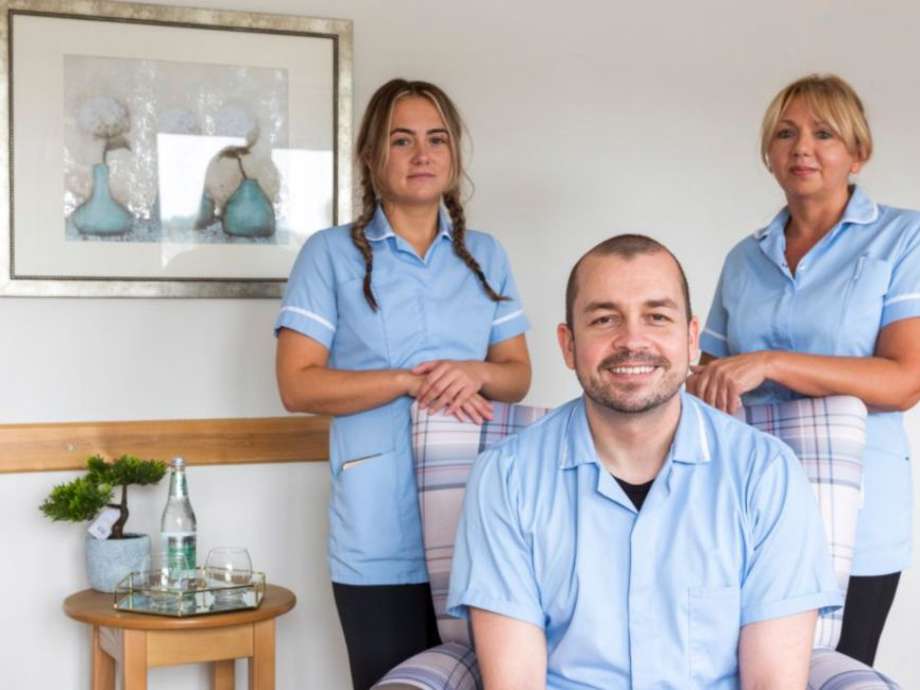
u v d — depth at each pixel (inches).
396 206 93.3
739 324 93.7
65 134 110.3
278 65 114.9
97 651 105.7
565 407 74.1
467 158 120.9
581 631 68.5
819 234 91.0
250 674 100.6
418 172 90.9
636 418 68.5
